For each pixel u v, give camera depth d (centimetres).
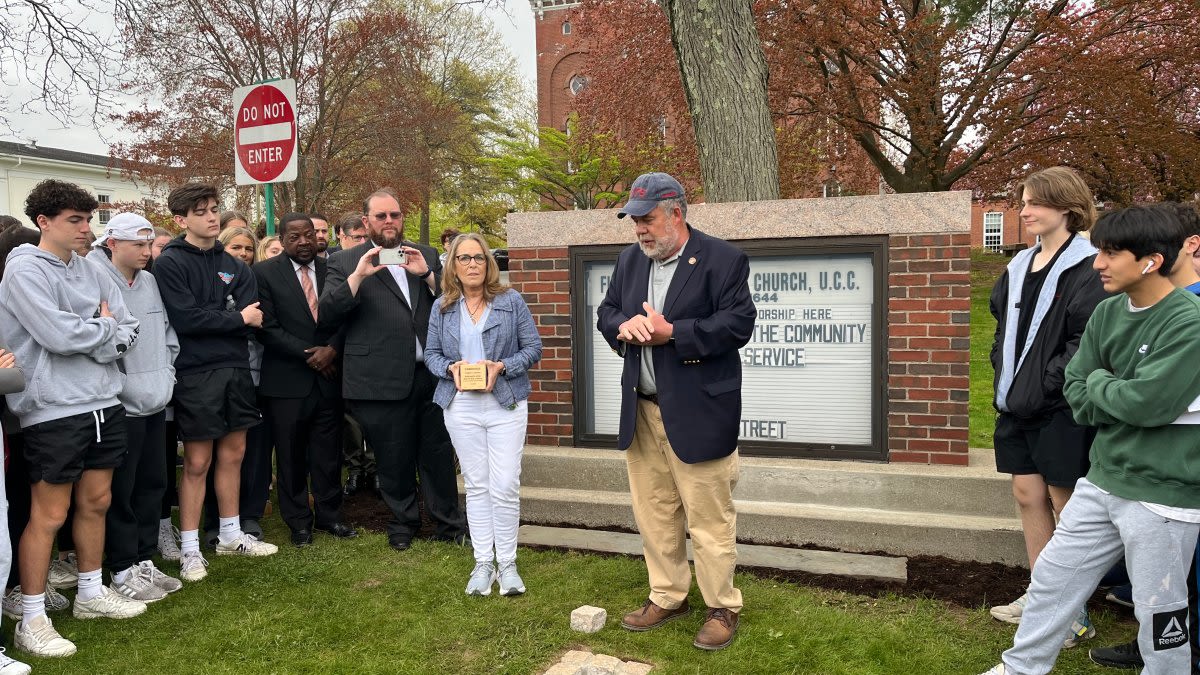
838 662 322
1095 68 1504
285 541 496
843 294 495
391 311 467
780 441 509
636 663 322
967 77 1669
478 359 407
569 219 544
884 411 484
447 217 3369
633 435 348
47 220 346
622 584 409
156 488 419
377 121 1945
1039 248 346
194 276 430
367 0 1931
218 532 492
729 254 335
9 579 384
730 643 340
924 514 454
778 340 510
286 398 479
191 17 1666
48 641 341
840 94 1706
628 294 354
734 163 594
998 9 1499
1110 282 253
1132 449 251
